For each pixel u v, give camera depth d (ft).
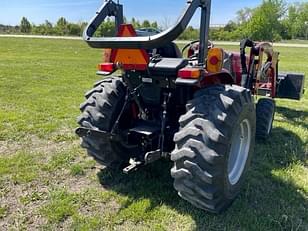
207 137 7.38
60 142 13.58
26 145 13.17
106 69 8.79
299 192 9.78
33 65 38.52
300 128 15.89
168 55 9.27
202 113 7.63
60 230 7.97
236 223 8.23
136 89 9.20
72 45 80.53
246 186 9.91
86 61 45.29
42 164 11.39
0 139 13.70
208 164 7.36
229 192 8.41
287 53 73.15
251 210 8.75
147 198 9.30
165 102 8.95
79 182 10.25
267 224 8.20
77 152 12.50
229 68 11.92
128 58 8.36
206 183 7.48
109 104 9.39
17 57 47.78
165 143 9.19
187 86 8.45
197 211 8.69
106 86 9.71
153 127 9.36
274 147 13.26
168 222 8.29
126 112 9.73
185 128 7.63
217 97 7.86
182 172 7.57
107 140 9.59
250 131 9.18
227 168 7.92
